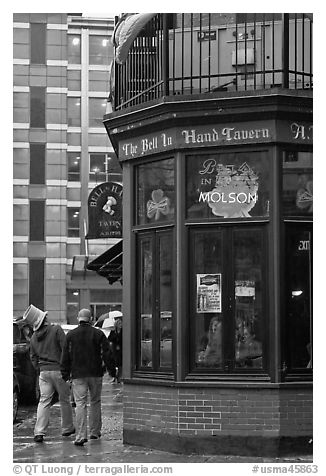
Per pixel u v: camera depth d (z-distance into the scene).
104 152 57.44
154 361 11.11
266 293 10.44
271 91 10.33
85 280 55.88
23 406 17.27
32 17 55.75
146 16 11.38
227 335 10.55
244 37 11.66
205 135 10.71
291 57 11.70
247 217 10.56
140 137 11.42
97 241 56.66
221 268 10.62
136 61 12.45
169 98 10.70
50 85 55.84
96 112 57.69
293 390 10.33
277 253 10.39
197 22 12.23
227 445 10.41
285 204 10.52
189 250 10.76
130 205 11.59
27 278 55.34
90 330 11.98
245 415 10.37
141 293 11.51
